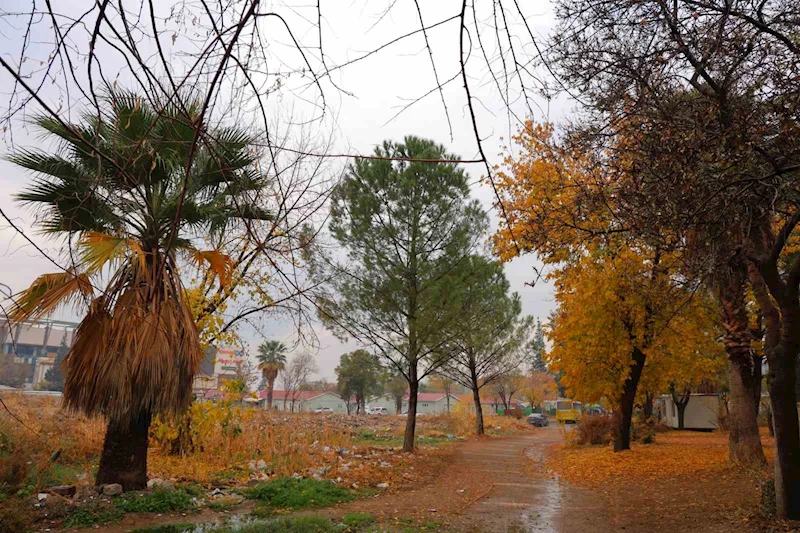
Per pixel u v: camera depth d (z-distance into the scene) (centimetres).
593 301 1603
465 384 3434
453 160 205
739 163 582
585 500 1123
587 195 692
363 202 1681
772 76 562
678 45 551
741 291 1296
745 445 1285
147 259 784
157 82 177
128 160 206
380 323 1759
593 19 501
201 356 918
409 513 962
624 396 1877
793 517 754
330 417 4212
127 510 835
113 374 809
